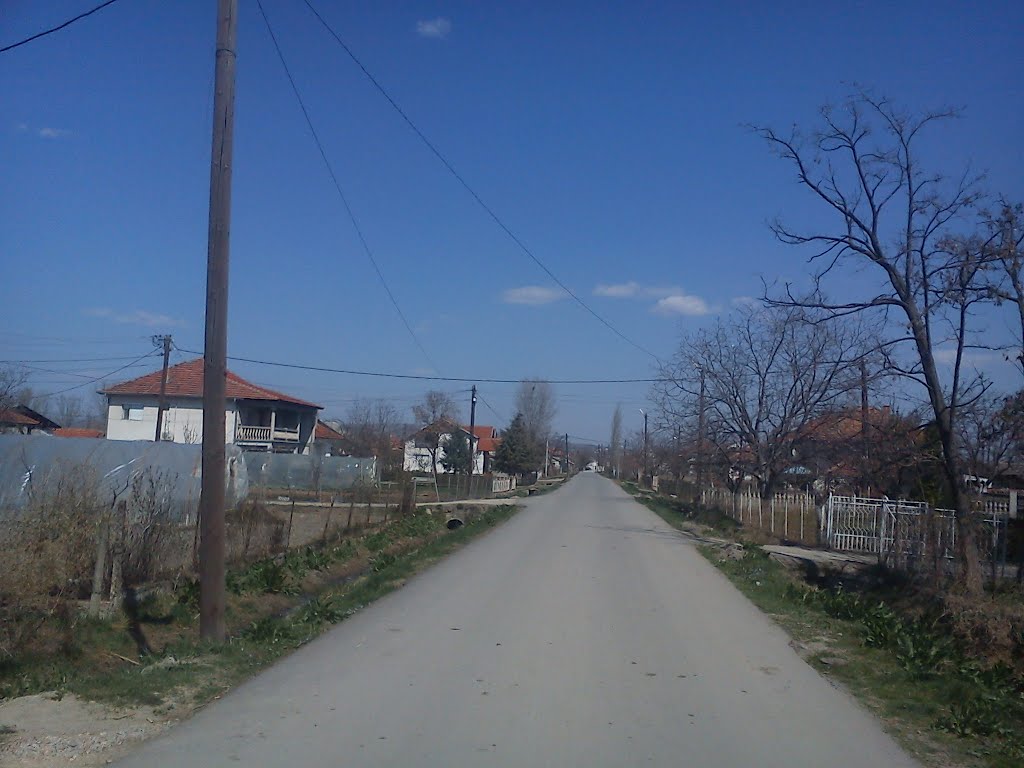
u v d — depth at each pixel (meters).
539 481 91.06
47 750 5.72
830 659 9.35
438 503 37.78
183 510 15.21
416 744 6.00
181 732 6.18
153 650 9.08
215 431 9.34
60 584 8.92
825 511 22.88
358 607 11.85
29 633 8.13
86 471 10.67
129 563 11.02
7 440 19.06
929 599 12.78
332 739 6.06
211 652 8.70
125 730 6.19
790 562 19.02
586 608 11.98
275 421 53.12
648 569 16.75
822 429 27.36
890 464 18.61
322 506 31.84
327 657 8.73
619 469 124.06
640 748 6.07
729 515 32.56
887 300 16.52
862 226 16.77
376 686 7.58
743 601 13.33
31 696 7.02
